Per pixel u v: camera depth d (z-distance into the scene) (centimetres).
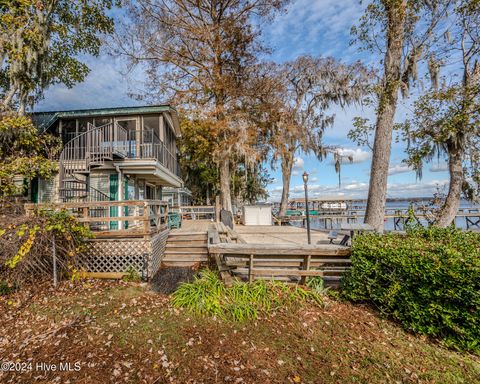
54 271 481
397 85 661
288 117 1650
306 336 312
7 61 722
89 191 870
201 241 763
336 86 1627
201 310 369
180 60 1474
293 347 291
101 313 373
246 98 1505
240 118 1445
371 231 501
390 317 354
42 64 782
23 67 740
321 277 457
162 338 306
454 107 650
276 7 1448
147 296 452
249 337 309
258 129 1592
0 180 724
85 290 473
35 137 802
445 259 292
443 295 292
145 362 263
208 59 1448
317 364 263
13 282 439
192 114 1480
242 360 267
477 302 270
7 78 850
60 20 930
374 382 238
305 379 242
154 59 1474
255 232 1040
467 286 274
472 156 706
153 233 623
